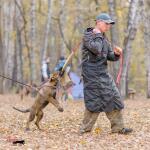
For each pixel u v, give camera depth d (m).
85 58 13.59
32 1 36.41
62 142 12.64
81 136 13.46
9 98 32.34
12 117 18.59
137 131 14.27
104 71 13.55
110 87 13.55
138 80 61.34
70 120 17.34
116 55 13.67
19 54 46.81
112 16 26.14
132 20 24.92
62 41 40.22
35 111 14.66
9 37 48.69
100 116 17.97
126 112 20.12
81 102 27.25
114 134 13.71
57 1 51.44
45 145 12.24
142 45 65.62
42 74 28.70
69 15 57.75
